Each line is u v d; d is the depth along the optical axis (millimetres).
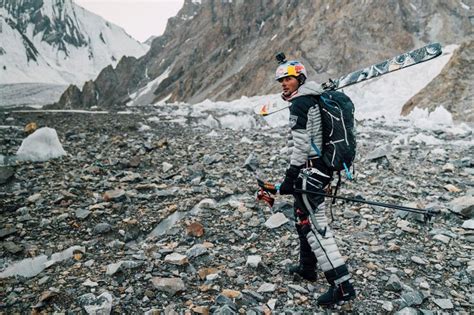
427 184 7809
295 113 3766
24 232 5629
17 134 12391
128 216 6266
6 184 7598
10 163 8805
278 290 4395
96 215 6199
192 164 9242
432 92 20328
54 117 16688
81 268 4777
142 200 6883
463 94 19094
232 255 5145
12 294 4270
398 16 70750
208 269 4688
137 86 181750
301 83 3996
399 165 9039
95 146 11039
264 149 10648
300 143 3748
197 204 6730
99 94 181500
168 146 11055
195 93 109500
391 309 4129
